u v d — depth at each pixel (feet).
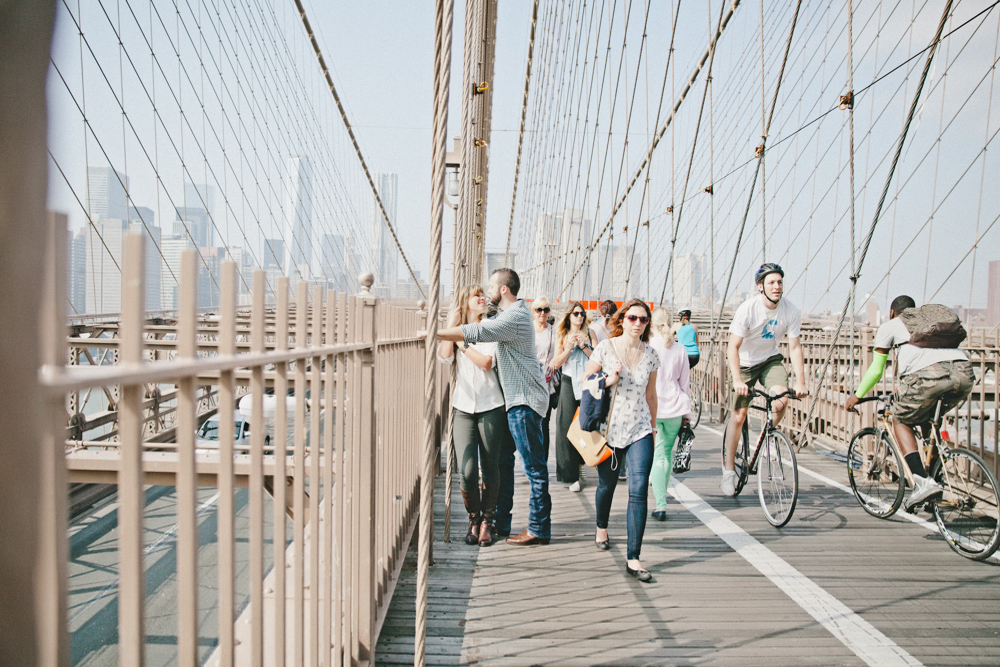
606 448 10.71
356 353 5.61
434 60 6.51
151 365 2.17
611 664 7.34
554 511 14.06
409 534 10.68
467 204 14.82
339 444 5.09
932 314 11.62
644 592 9.44
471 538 11.63
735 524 13.05
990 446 15.43
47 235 1.60
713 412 30.78
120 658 2.15
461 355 11.55
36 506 1.61
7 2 1.48
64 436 1.72
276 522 3.57
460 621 8.41
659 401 13.14
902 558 10.97
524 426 11.28
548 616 8.60
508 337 10.93
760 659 7.45
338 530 5.12
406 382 10.11
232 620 2.90
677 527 12.83
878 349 13.23
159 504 16.90
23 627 1.61
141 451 2.16
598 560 10.82
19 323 1.55
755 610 8.82
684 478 17.54
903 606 8.95
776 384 13.78
